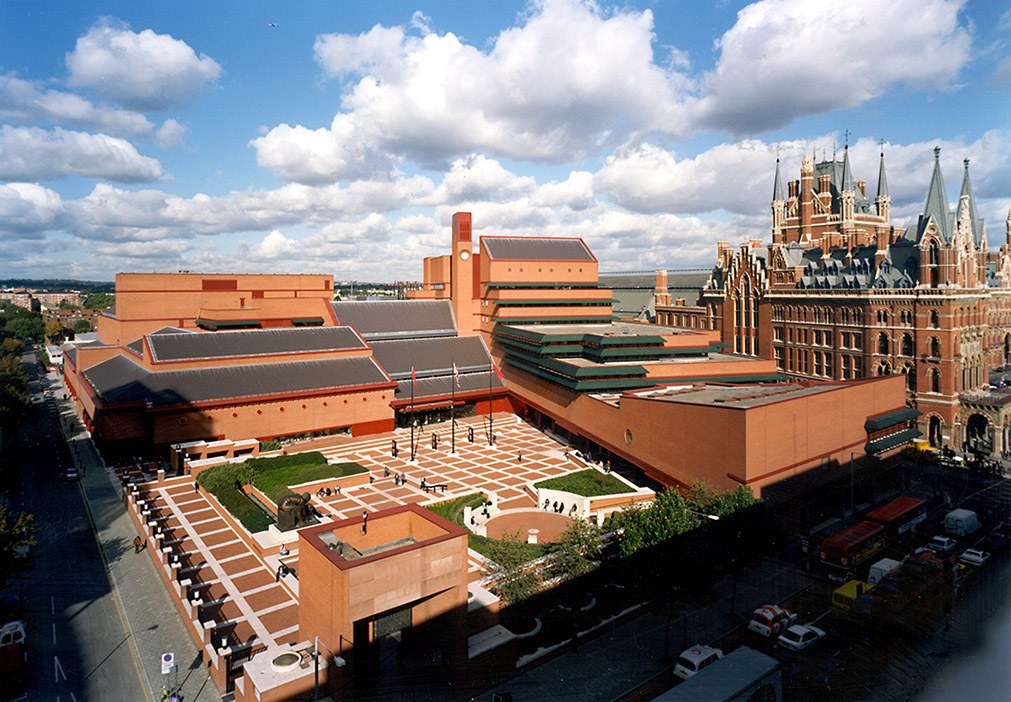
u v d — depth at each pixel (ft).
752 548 142.92
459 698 110.73
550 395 294.46
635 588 141.28
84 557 174.19
